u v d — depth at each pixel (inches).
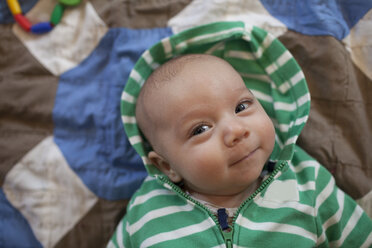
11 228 37.2
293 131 32.6
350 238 31.2
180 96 28.6
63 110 37.6
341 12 36.9
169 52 35.1
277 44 33.9
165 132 29.9
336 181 35.0
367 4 36.2
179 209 31.7
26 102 37.8
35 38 38.8
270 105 35.2
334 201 31.8
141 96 32.5
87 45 38.5
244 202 30.2
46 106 37.7
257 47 34.3
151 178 35.8
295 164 34.0
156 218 31.6
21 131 37.9
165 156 31.1
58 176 37.4
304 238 29.8
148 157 33.9
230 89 28.6
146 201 33.5
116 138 37.4
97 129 37.7
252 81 35.8
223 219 29.9
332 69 35.6
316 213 30.7
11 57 38.4
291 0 37.5
